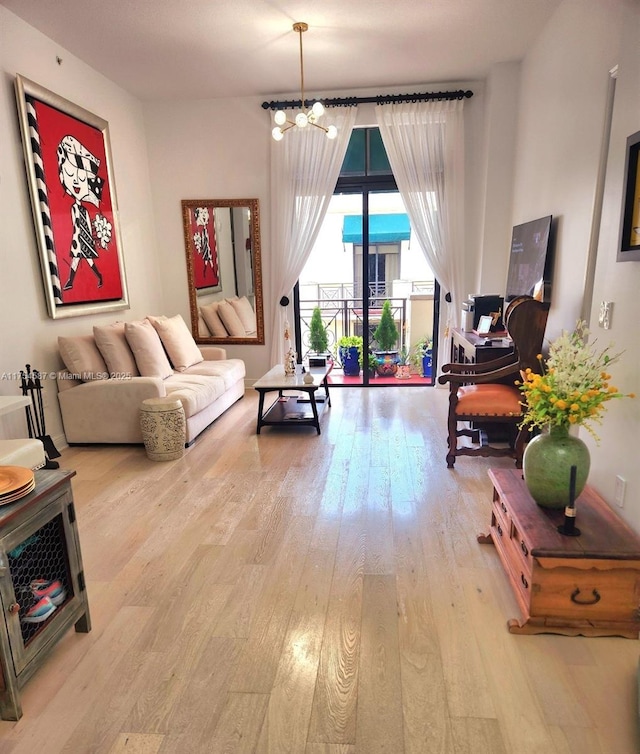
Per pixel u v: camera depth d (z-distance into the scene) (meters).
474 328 4.50
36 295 3.67
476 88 4.84
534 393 1.98
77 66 4.12
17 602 1.57
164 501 2.97
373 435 4.07
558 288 3.44
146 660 1.74
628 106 2.03
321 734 1.45
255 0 3.25
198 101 5.19
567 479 1.92
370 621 1.91
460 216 5.03
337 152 5.05
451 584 2.13
